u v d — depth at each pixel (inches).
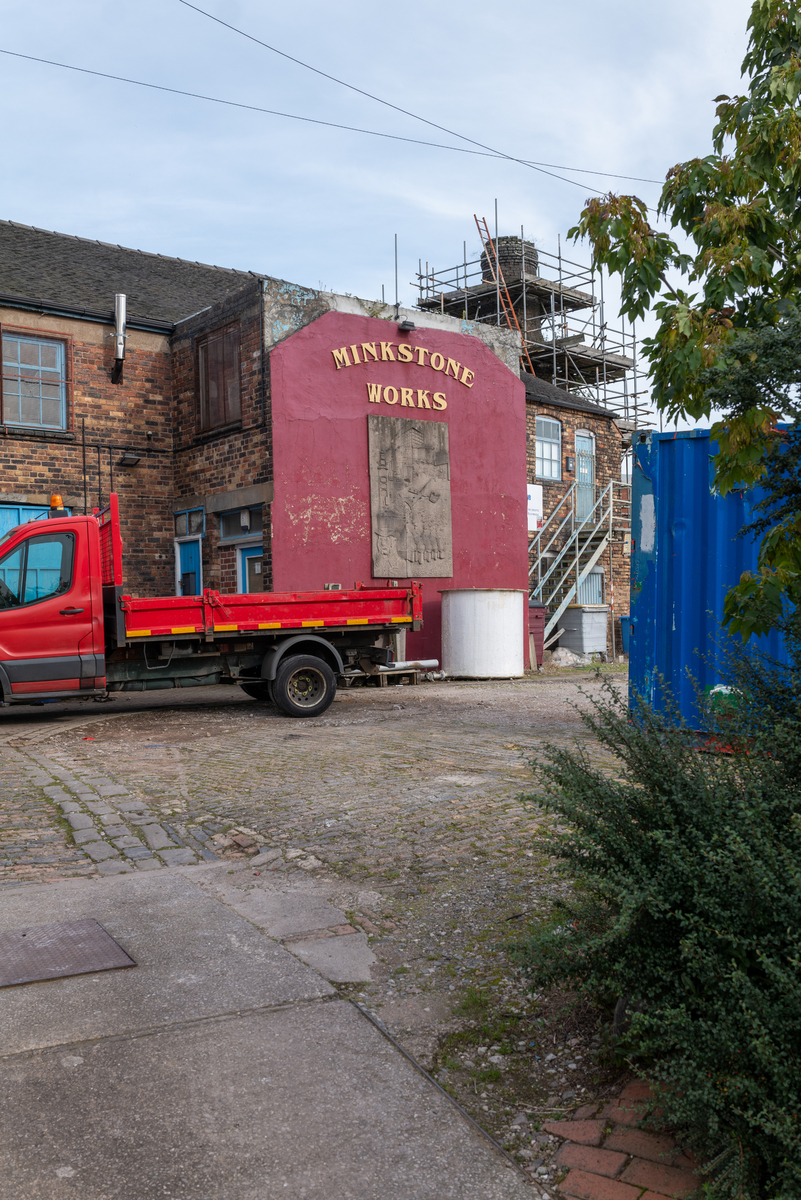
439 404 657.0
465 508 675.4
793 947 87.7
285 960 146.1
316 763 311.1
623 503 904.3
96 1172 92.0
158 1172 92.2
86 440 623.8
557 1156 97.7
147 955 147.8
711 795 104.7
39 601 398.6
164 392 660.7
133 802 258.4
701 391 177.2
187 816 242.4
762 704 117.8
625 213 196.1
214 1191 89.7
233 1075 110.9
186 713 465.7
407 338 641.0
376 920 165.3
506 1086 112.7
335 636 463.8
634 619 301.9
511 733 373.4
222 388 614.5
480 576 682.8
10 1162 93.3
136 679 422.3
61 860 205.9
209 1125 100.4
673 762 110.7
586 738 353.4
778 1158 83.0
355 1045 119.0
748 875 90.4
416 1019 128.2
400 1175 93.1
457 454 669.9
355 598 459.5
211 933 157.8
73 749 354.3
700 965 92.8
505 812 236.7
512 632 631.8
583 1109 106.5
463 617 621.6
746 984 84.5
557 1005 131.2
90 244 748.6
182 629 414.6
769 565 134.5
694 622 292.7
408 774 288.0
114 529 404.5
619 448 925.8
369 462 615.8
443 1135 100.3
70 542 404.8
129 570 644.7
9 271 637.9
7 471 590.2
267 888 184.2
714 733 116.3
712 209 187.3
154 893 180.5
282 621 438.3
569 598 803.4
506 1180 93.1
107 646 417.4
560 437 851.4
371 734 378.3
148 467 652.1
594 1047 119.6
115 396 638.5
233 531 617.3
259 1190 90.0
